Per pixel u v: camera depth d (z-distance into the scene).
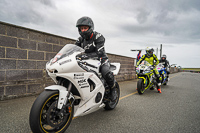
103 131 2.59
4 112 3.32
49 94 2.12
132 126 2.84
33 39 4.89
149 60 6.27
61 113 2.16
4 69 4.23
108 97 3.42
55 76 2.38
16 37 4.47
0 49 4.14
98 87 2.89
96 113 3.51
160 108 4.06
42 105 2.03
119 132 2.58
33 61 4.91
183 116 3.47
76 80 2.42
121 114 3.48
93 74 2.79
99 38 3.01
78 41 3.31
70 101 2.43
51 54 5.47
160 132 2.63
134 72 12.23
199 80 12.80
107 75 3.08
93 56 2.86
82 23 2.74
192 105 4.46
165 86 8.58
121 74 10.05
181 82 10.84
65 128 2.37
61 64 2.27
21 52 4.60
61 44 5.84
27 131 2.49
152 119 3.23
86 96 2.63
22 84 4.64
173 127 2.85
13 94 4.45
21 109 3.56
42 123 2.18
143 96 5.55
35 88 4.98
